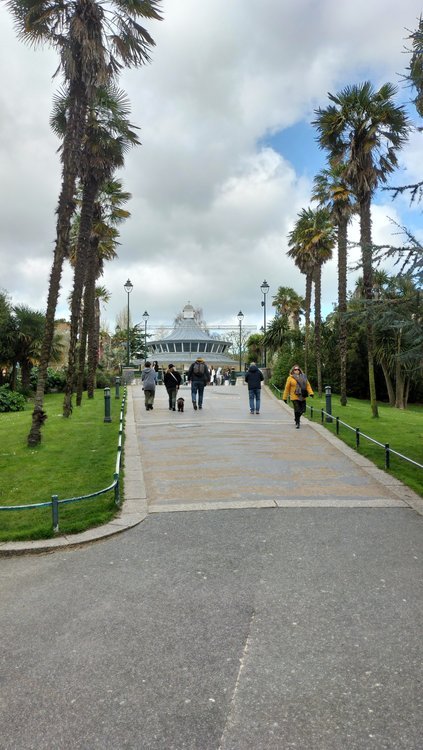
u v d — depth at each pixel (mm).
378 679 3414
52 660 3695
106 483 8734
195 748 2820
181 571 5254
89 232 18656
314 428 15156
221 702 3193
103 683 3406
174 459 10805
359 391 39906
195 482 8930
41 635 4062
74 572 5332
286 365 35250
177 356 62875
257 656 3697
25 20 12938
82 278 18469
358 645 3836
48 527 6516
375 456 11062
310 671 3510
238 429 14984
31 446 12055
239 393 29016
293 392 15227
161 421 16750
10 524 6797
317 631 4039
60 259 12789
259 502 7680
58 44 13180
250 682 3391
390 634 3992
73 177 13016
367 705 3152
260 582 4953
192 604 4523
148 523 6824
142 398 25781
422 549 5816
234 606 4473
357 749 2799
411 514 7160
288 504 7590
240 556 5621
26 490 8406
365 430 15266
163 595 4715
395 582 4938
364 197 19875
